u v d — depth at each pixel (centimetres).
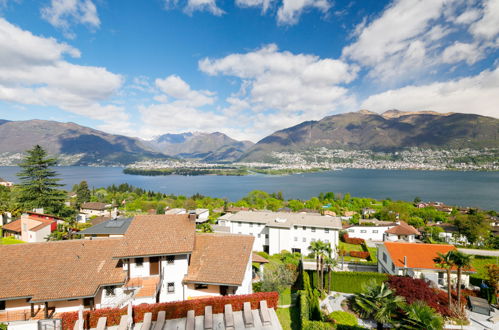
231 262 2795
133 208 12656
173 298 2703
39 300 2242
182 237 2831
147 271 2684
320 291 3659
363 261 5306
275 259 5297
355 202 14500
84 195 13338
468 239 7269
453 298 3200
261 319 2298
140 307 2238
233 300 2397
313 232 5631
